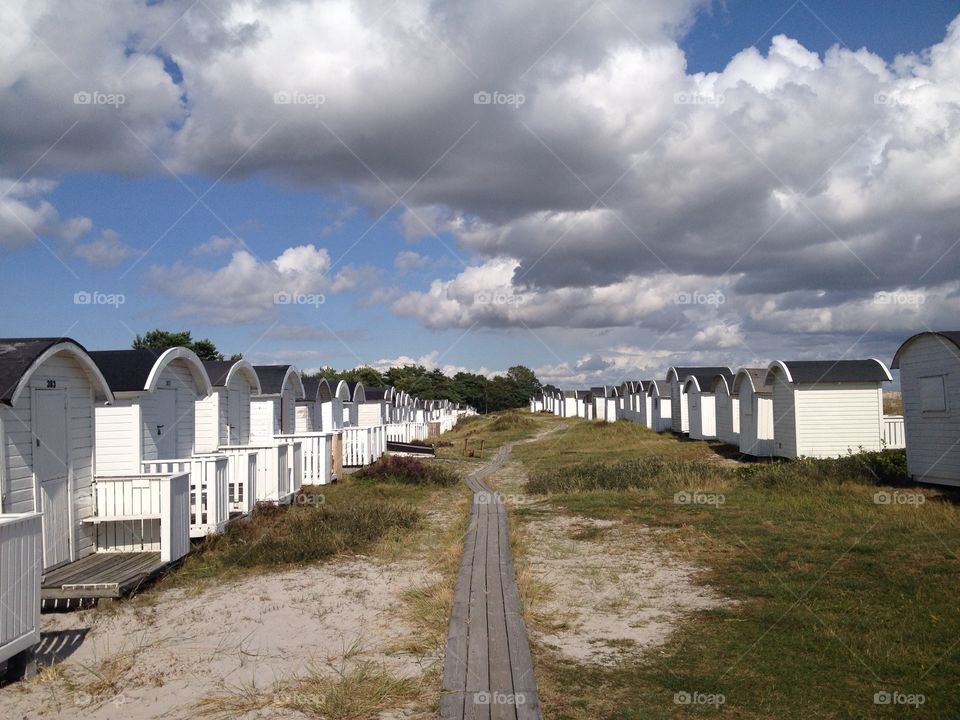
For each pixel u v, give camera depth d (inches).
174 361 576.7
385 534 452.8
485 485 748.0
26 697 209.8
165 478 357.7
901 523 430.3
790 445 828.0
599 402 2183.8
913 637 245.8
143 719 191.8
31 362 313.9
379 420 1549.0
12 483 313.9
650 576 345.1
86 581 317.7
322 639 258.4
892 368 626.8
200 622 282.0
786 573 336.2
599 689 209.6
